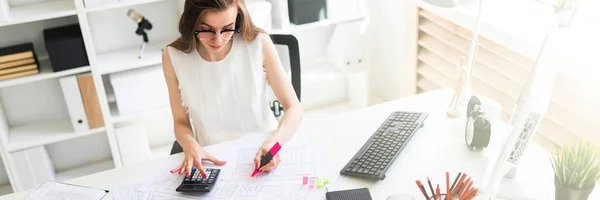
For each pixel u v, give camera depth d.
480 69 2.33
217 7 1.54
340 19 2.84
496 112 1.74
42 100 2.76
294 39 2.02
